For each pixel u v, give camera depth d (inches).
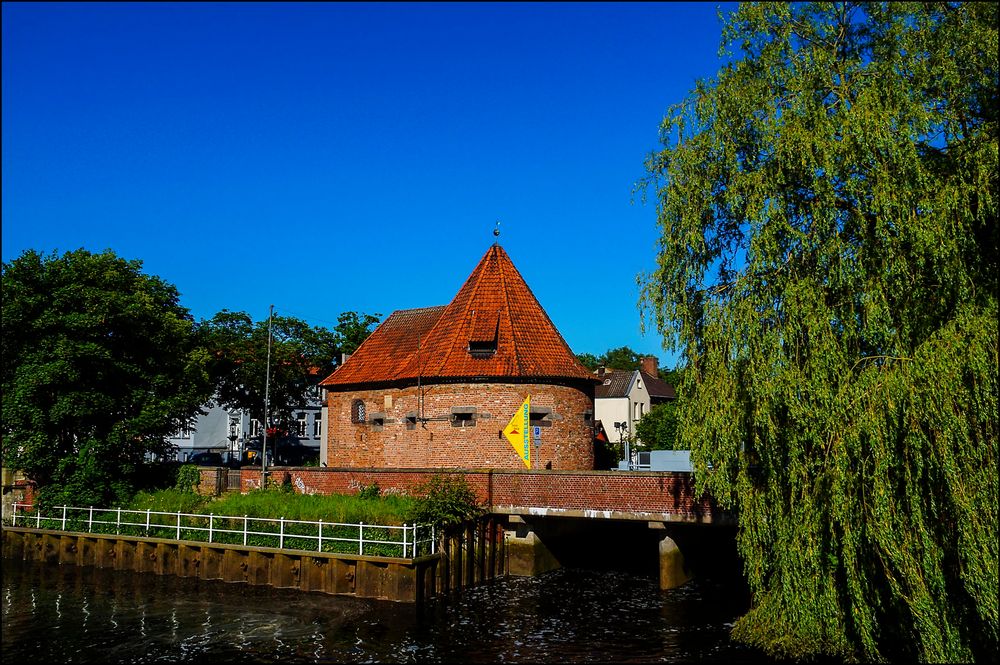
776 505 597.6
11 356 1248.2
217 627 791.7
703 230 664.4
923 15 602.5
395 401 1295.5
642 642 732.0
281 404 2105.1
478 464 1167.0
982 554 496.1
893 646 612.1
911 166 551.5
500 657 694.5
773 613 660.7
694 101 672.4
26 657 706.2
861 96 573.3
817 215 575.5
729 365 618.2
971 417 509.4
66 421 1223.5
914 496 514.3
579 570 1103.0
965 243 539.5
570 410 1218.0
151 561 1073.5
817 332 561.0
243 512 1049.5
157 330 1343.5
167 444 1359.5
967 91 571.8
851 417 534.6
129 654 711.7
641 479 932.0
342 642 739.4
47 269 1270.9
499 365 1184.8
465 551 970.1
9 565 1155.3
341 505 1005.2
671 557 952.9
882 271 550.3
